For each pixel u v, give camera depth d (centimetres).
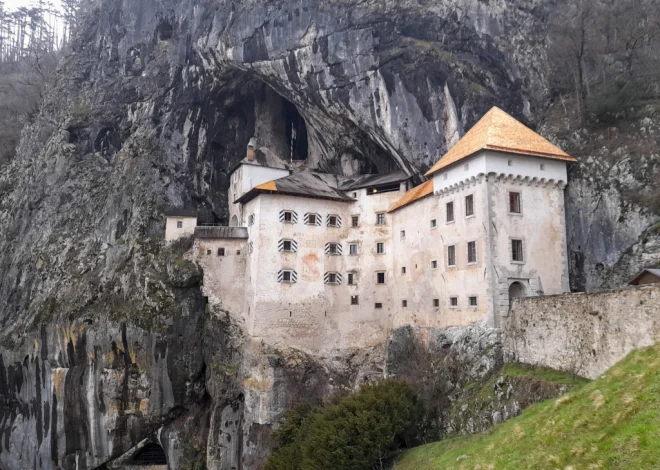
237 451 4509
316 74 5144
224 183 6294
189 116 5950
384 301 4834
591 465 1433
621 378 1828
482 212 3497
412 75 4728
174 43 6006
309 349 4747
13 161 7281
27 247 6222
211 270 4997
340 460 2778
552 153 3662
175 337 4875
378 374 4484
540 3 4878
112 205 5734
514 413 2562
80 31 7300
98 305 5088
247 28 5375
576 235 3741
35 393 5181
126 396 4816
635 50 4269
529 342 2895
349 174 5734
